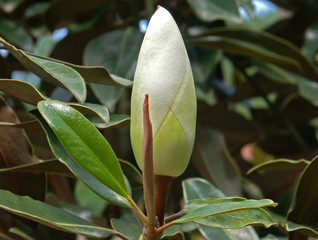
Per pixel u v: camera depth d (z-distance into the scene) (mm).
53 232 687
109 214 751
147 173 332
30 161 515
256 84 913
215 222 419
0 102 505
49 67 416
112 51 724
